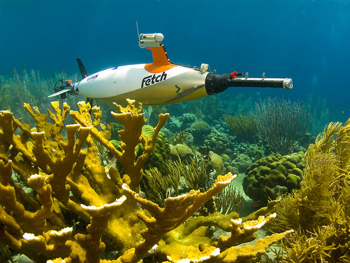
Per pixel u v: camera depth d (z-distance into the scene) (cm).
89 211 129
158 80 399
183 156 585
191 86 390
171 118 1350
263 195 448
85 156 229
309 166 312
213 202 325
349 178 313
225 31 9362
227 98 2705
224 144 902
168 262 174
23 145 227
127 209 230
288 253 238
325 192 272
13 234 188
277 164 475
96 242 151
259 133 1000
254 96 3478
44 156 178
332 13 7531
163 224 142
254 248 177
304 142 1014
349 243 225
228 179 158
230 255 173
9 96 1334
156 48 396
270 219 167
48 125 246
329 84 7362
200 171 361
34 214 149
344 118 2686
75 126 171
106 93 445
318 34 8169
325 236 234
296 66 8812
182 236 230
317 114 2106
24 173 227
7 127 208
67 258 155
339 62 8325
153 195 361
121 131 218
